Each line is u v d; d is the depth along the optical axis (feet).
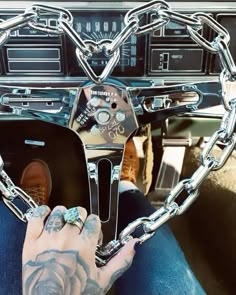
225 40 2.17
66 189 3.93
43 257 1.95
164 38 2.81
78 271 1.95
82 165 3.94
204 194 4.40
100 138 2.51
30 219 2.08
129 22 2.10
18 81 2.96
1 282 2.65
